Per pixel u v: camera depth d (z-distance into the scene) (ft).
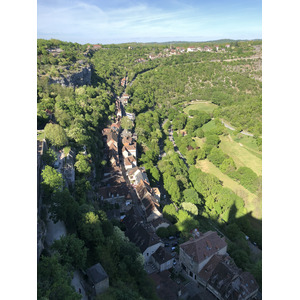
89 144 426.92
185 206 380.99
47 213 236.43
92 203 316.81
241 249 305.32
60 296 147.02
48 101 503.20
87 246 222.48
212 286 244.83
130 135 612.29
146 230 293.43
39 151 297.33
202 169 583.99
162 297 231.30
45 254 187.21
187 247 269.85
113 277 205.05
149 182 442.09
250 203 464.65
